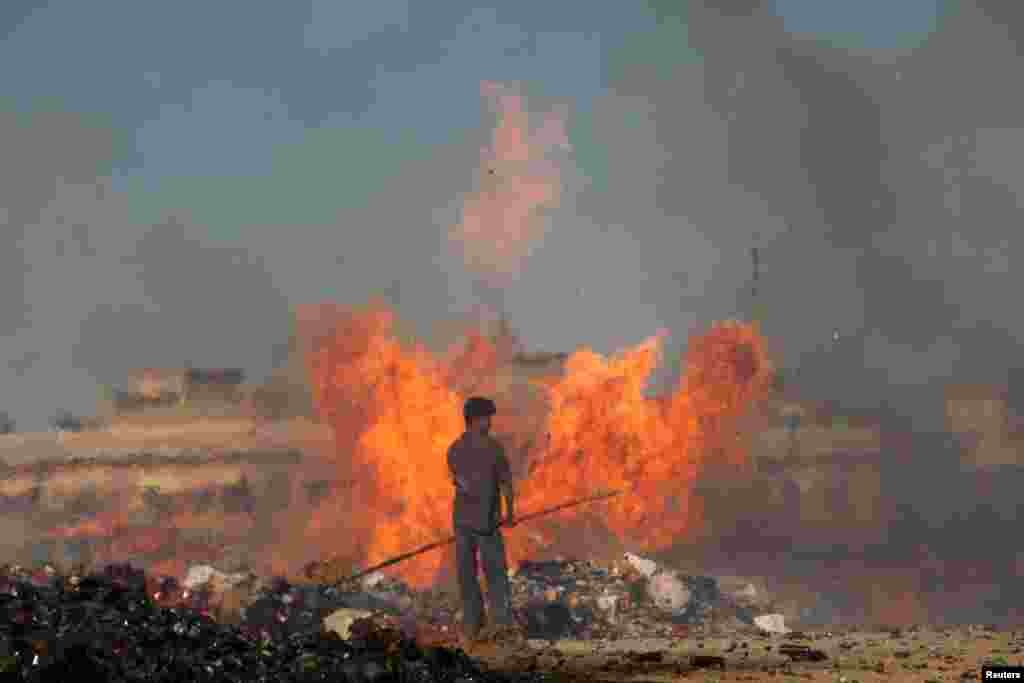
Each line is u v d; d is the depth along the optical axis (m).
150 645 20.47
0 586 22.36
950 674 24.89
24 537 101.12
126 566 35.66
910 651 28.83
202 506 107.56
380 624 35.50
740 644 31.64
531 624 41.91
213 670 19.91
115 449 108.81
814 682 24.12
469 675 22.78
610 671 26.14
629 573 47.41
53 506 104.94
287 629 35.09
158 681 18.78
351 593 41.47
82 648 18.20
